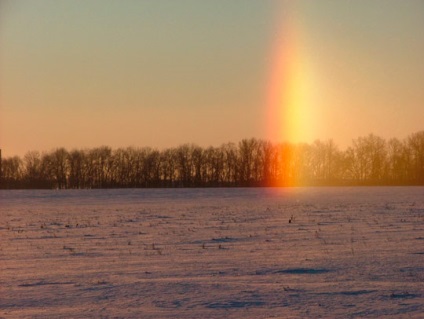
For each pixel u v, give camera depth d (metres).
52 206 70.88
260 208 61.28
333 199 81.88
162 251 25.12
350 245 26.42
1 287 16.95
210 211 56.50
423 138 164.00
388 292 15.73
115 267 20.59
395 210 53.94
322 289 16.23
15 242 29.47
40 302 15.02
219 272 19.25
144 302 14.92
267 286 16.75
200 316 13.46
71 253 24.67
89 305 14.66
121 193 117.75
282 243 27.70
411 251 24.05
